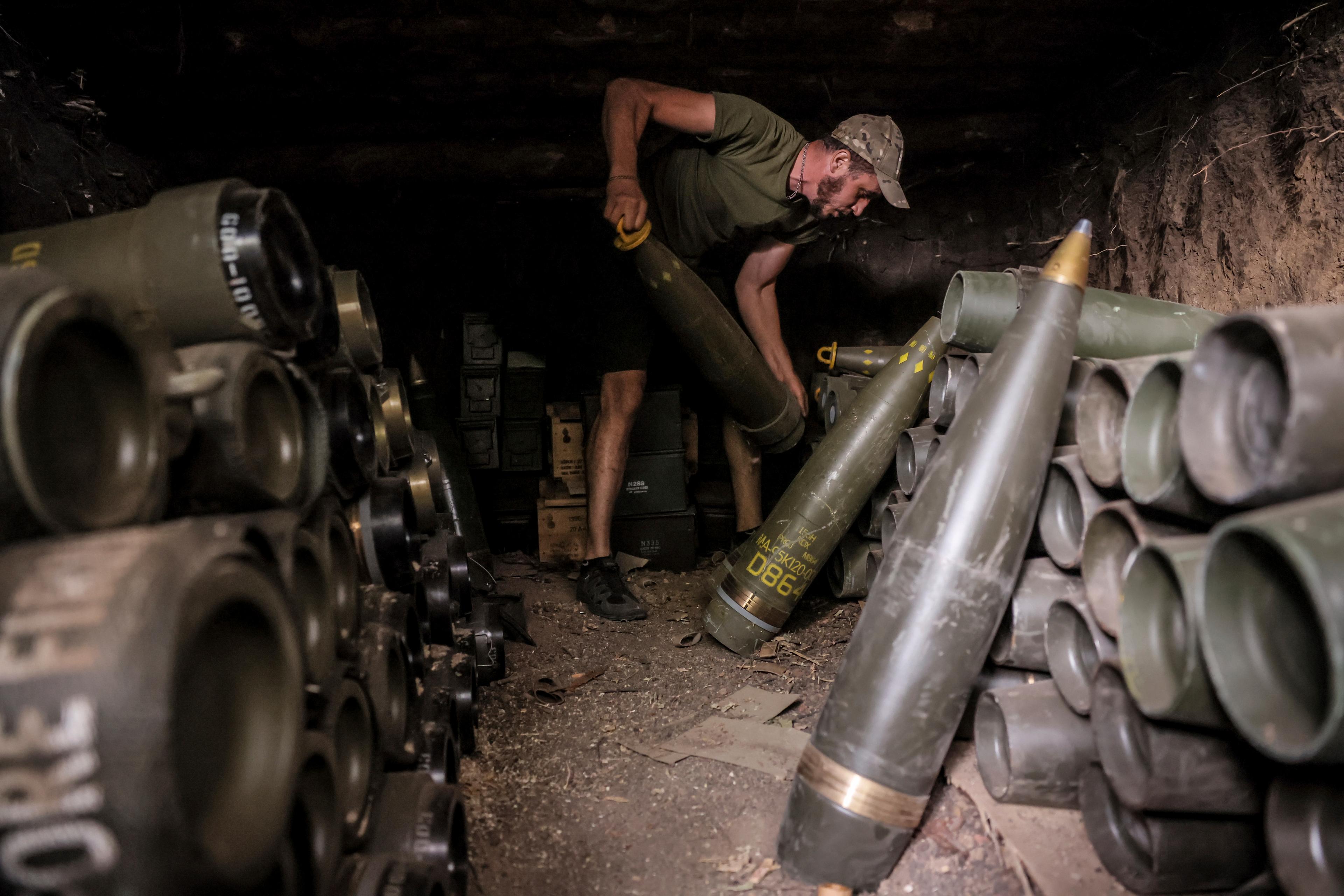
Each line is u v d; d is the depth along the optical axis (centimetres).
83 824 75
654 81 399
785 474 486
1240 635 120
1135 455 156
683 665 330
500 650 308
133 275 133
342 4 338
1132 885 162
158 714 76
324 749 119
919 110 438
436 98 401
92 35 339
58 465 90
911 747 182
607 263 384
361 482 191
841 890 188
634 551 435
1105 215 386
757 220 359
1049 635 185
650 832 220
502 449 456
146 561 82
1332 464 120
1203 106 317
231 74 371
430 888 142
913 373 329
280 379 137
